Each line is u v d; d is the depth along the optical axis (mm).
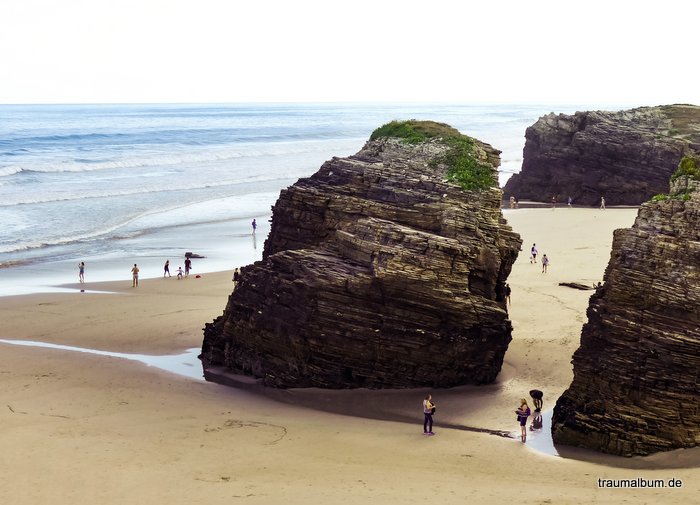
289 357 34875
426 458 27297
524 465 26656
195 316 46531
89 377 36250
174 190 102750
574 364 29594
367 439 29297
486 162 38719
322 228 38750
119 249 67125
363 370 34188
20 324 45125
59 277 57031
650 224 29625
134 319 46000
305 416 31984
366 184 38406
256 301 36250
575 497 22891
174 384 35656
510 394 33844
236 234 73875
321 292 33781
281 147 170875
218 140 193375
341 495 23000
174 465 25844
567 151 91375
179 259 63312
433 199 36125
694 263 27969
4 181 108750
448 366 34312
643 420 27531
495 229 35375
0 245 68000
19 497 23250
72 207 88125
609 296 29312
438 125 42906
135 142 182375
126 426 29953
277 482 24250
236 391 35062
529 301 47219
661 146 86688
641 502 22438
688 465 26297
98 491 23641
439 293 33375
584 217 79188
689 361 27109
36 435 28422
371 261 34219
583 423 28406
